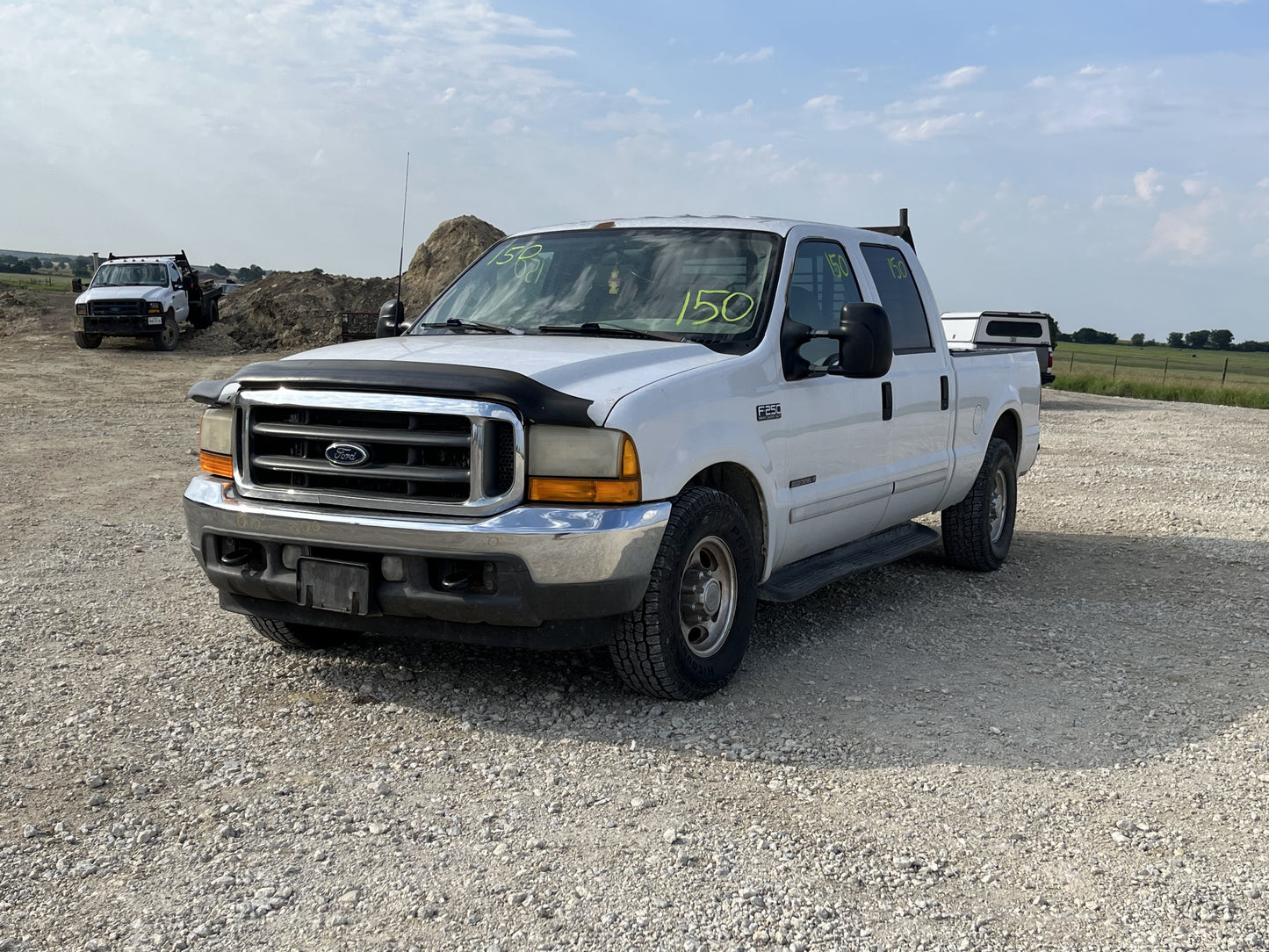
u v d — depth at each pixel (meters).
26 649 5.04
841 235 5.80
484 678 4.79
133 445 12.63
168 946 2.74
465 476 4.02
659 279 5.22
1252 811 3.67
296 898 2.97
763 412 4.77
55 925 2.82
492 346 4.62
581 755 4.00
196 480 4.68
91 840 3.27
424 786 3.71
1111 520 9.55
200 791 3.63
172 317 30.03
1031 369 7.90
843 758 4.04
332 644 5.18
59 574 6.47
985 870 3.22
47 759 3.84
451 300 5.67
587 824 3.46
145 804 3.52
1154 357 105.69
